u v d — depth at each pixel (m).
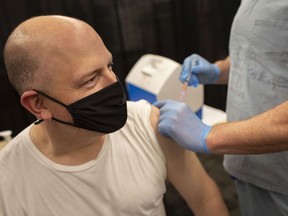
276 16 0.96
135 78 1.99
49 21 0.77
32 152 0.90
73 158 0.90
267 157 1.06
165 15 2.49
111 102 0.84
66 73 0.77
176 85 1.86
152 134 0.95
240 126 0.91
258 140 0.88
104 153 0.91
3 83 2.04
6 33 2.00
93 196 0.91
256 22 1.02
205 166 2.19
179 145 1.00
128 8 2.34
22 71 0.79
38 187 0.89
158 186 0.95
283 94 0.99
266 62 1.01
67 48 0.75
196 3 2.52
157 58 1.97
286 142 0.85
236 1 2.58
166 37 2.55
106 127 0.86
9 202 0.89
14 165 0.90
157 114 1.01
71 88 0.79
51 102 0.81
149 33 2.48
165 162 0.98
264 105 1.05
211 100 2.85
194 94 1.94
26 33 0.77
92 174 0.89
